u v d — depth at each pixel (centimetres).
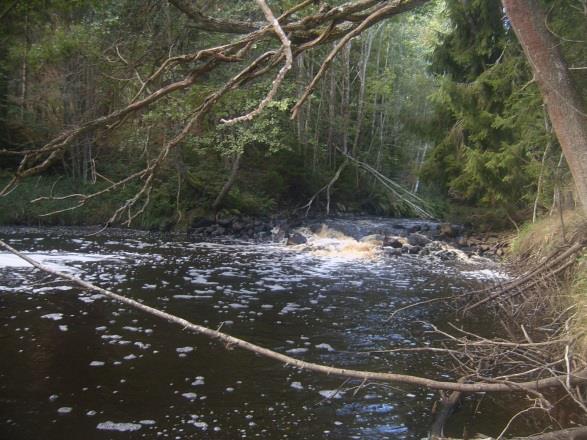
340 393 521
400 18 2578
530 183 1486
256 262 1309
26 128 1970
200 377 543
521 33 425
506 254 1466
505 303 848
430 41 1973
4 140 1942
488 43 1769
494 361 561
